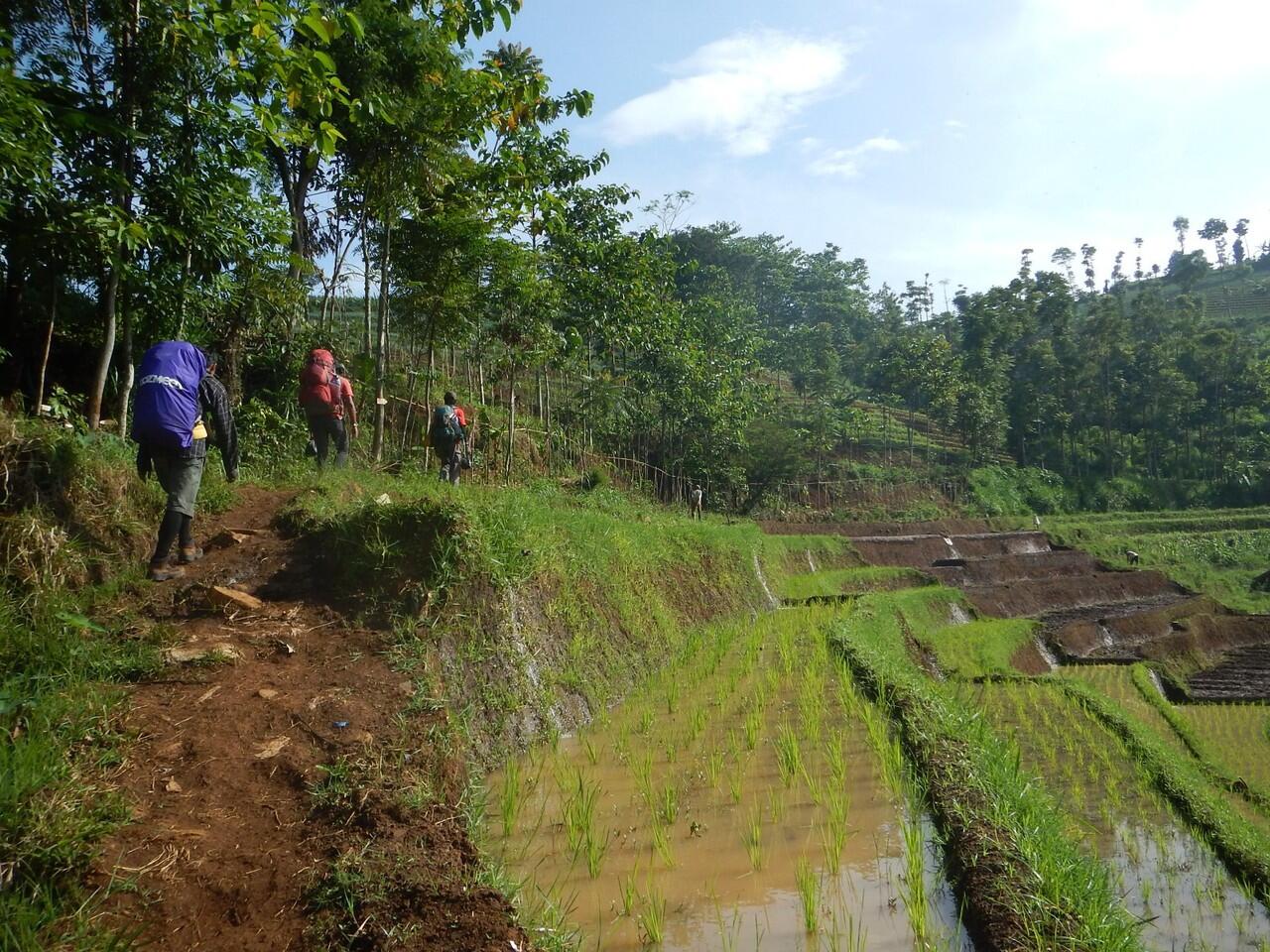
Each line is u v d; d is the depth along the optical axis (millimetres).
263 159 9234
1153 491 50312
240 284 10141
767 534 26781
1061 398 53875
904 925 4496
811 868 5164
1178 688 18062
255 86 8117
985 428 47781
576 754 7012
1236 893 6395
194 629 5535
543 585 8305
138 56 7980
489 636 6828
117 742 4109
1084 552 34344
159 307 8820
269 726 4578
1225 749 13227
